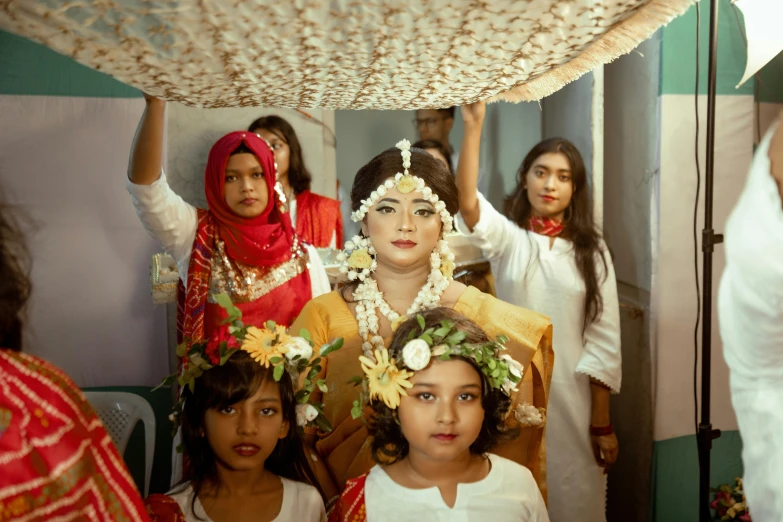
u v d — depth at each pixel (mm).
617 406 3039
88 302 2701
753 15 2160
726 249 1245
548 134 3322
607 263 2590
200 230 2180
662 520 2824
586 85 2828
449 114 3533
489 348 1396
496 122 3797
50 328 2676
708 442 2238
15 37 2564
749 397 1284
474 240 2549
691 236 2748
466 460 1401
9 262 969
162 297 2449
